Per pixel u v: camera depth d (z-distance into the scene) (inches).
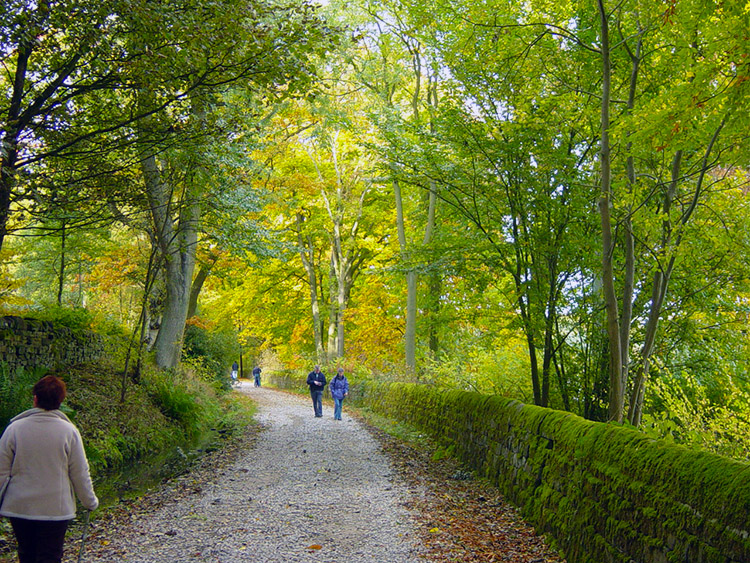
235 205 585.3
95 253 699.4
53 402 155.3
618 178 300.0
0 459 146.6
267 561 195.6
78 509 273.9
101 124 317.4
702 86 200.5
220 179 486.0
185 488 308.8
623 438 179.9
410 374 687.1
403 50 708.0
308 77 295.6
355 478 331.6
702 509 134.9
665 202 283.9
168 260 624.7
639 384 287.9
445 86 358.9
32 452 148.8
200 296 1425.9
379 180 503.2
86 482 154.2
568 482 211.0
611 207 283.4
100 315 580.1
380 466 368.8
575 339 369.7
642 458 164.7
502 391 418.3
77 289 1081.4
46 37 279.0
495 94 346.6
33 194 285.1
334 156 1027.3
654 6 245.9
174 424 501.7
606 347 336.8
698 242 299.6
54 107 294.8
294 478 331.9
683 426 241.1
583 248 329.4
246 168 544.1
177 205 501.7
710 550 129.0
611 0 306.7
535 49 323.9
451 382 491.5
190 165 426.3
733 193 316.2
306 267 1135.6
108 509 271.9
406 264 493.7
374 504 270.2
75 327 508.7
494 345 459.2
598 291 346.6
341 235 1127.0
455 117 348.2
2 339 373.4
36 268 820.0
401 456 407.2
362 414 719.1
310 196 1026.7
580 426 213.3
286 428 569.9
